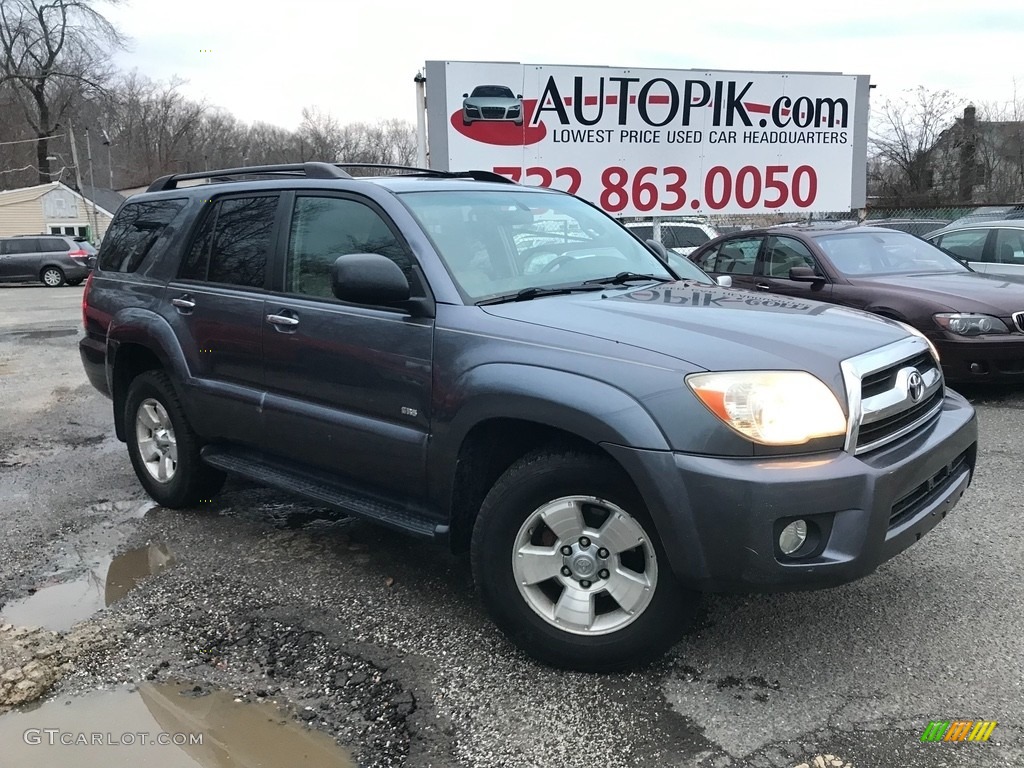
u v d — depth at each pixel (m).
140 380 4.67
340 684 2.87
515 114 11.85
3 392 8.39
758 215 13.09
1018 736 2.48
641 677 2.86
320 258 3.68
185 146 77.44
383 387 3.28
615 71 12.01
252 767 2.44
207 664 3.02
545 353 2.81
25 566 3.94
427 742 2.54
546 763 2.43
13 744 2.56
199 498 4.65
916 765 2.36
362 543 4.16
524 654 3.04
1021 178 33.38
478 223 3.60
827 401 2.57
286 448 3.80
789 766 2.37
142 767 2.44
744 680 2.83
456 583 3.68
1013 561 3.71
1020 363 6.48
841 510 2.51
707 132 12.56
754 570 2.50
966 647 3.00
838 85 12.95
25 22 53.72
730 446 2.50
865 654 2.97
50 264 26.31
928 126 33.19
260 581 3.72
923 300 6.69
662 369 2.60
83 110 58.12
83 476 5.42
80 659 3.05
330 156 71.56
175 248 4.48
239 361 3.98
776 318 3.01
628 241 4.28
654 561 2.69
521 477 2.88
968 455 3.26
